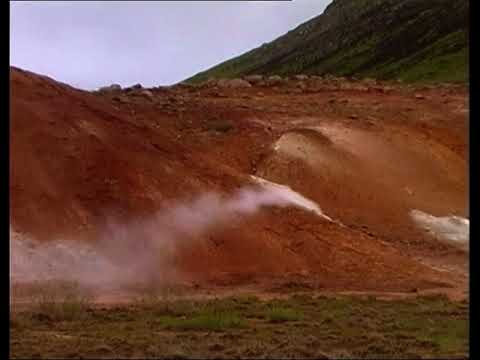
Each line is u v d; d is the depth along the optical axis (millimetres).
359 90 44250
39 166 26750
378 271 26375
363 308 21250
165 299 21859
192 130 35625
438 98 42719
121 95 39125
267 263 26016
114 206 26312
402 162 34688
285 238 27125
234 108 38156
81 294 22266
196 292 23875
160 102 38406
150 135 30031
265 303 21859
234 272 25500
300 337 16781
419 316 20000
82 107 29578
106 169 27250
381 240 29766
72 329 17750
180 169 28562
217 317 18719
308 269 26094
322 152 33875
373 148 34938
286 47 106438
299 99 41438
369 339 16641
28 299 21688
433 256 29156
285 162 33094
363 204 32000
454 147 37062
